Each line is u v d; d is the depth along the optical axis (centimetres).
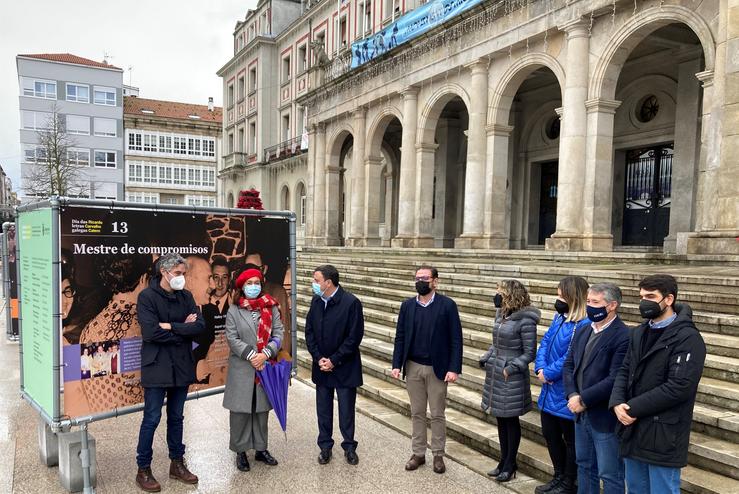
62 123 4441
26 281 487
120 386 463
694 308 624
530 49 1380
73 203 434
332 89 2262
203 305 515
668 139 1439
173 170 5747
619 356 362
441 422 496
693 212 1344
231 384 494
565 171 1264
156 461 519
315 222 2419
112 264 455
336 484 469
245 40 4088
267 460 510
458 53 1580
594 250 1219
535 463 472
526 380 464
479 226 1547
